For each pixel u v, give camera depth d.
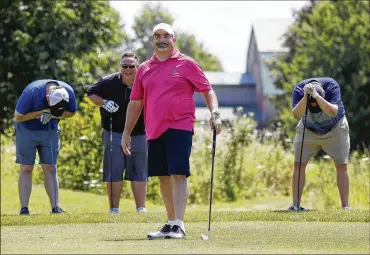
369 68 73.44
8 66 48.41
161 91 14.74
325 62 76.38
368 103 72.81
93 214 19.16
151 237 14.46
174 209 15.18
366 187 30.59
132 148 21.97
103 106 21.64
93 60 53.09
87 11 51.62
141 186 22.22
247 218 18.02
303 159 21.84
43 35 49.00
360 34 74.50
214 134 14.97
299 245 13.29
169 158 14.65
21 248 12.70
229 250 12.08
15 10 48.59
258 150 36.94
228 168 34.53
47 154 21.62
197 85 14.88
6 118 49.28
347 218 17.84
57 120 21.78
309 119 21.59
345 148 21.80
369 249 12.67
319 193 31.67
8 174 34.72
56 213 20.31
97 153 33.78
